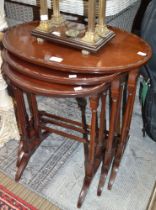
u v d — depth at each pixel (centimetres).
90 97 86
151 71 121
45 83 87
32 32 99
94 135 96
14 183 119
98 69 83
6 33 105
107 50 95
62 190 116
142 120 148
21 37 102
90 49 90
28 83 87
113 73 85
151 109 125
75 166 126
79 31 97
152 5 117
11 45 96
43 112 134
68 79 84
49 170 124
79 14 120
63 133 124
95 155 116
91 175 110
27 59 89
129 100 97
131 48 96
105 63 86
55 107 162
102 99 99
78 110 159
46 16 96
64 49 95
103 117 105
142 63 88
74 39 93
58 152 133
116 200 112
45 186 117
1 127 132
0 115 132
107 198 112
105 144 119
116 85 88
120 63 87
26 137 117
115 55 91
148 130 133
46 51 93
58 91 84
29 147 124
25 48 94
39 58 88
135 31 164
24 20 145
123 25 144
